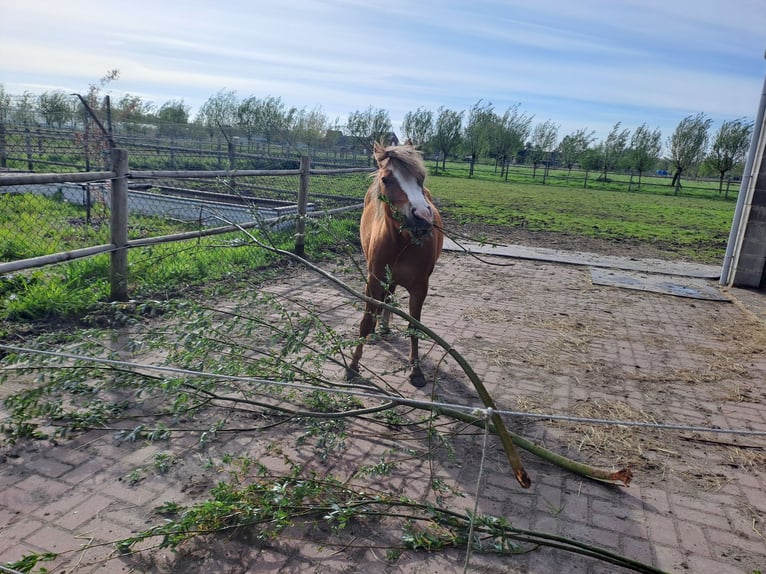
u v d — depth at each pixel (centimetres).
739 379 468
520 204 2053
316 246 876
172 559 231
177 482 280
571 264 929
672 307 692
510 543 238
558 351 512
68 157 1644
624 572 238
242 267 691
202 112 3581
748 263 798
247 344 455
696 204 2622
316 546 243
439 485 271
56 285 515
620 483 302
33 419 326
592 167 4231
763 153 765
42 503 257
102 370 332
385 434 339
